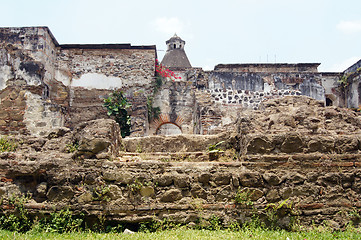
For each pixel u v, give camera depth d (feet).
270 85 54.90
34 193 19.75
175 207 19.52
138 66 50.96
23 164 19.84
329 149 20.81
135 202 19.48
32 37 44.04
